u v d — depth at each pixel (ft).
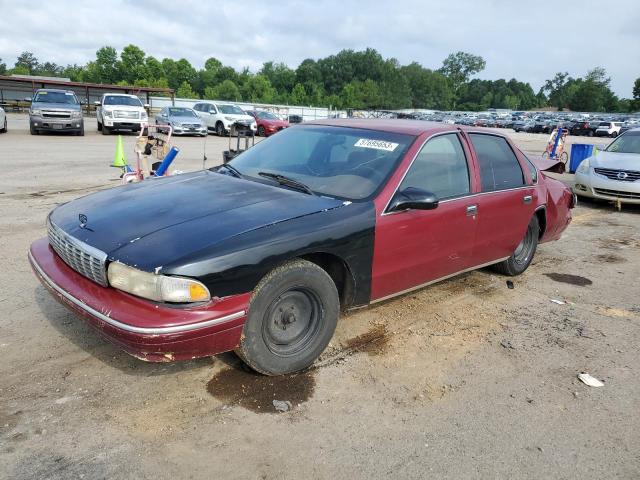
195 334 8.70
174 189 11.94
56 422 8.77
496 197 14.66
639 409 10.16
